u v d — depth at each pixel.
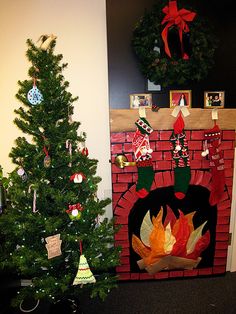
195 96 1.77
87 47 1.75
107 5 1.66
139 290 1.87
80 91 1.79
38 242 1.42
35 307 1.69
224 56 1.75
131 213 1.87
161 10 1.58
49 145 1.32
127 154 1.78
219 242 1.98
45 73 1.28
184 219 1.90
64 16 1.71
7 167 1.90
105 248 1.47
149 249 1.91
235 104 1.80
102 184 1.93
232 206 2.00
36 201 1.35
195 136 1.80
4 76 1.77
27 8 1.70
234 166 1.93
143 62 1.64
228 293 1.82
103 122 1.85
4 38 1.73
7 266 1.45
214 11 1.71
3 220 1.30
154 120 1.75
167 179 1.84
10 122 1.83
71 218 1.32
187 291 1.85
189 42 1.64
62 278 1.38
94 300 1.76
